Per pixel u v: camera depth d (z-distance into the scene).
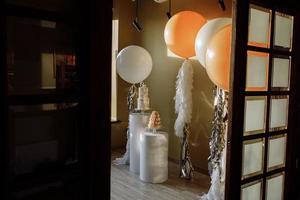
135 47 4.12
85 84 1.28
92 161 1.30
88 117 1.28
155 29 4.92
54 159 1.27
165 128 4.87
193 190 3.56
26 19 1.14
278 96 2.58
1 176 1.07
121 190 3.53
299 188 2.86
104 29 1.30
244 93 2.17
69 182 1.29
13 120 1.13
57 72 1.25
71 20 1.22
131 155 4.18
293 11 2.59
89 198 1.30
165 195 3.41
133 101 4.90
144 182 3.80
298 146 2.81
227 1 3.75
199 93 4.20
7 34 1.09
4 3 1.04
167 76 4.76
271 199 2.63
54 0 1.21
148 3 5.02
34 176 1.19
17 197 1.14
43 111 1.21
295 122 2.74
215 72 2.48
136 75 4.12
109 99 1.34
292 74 2.66
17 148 1.15
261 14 2.33
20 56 1.14
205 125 4.13
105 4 1.29
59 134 1.28
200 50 3.01
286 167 2.72
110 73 1.34
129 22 5.20
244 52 2.12
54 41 1.23
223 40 2.41
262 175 2.47
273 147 2.60
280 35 2.55
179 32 3.44
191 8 4.27
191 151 4.35
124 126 5.35
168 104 4.78
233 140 2.14
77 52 1.28
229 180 2.18
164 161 3.82
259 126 2.41
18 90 1.14
